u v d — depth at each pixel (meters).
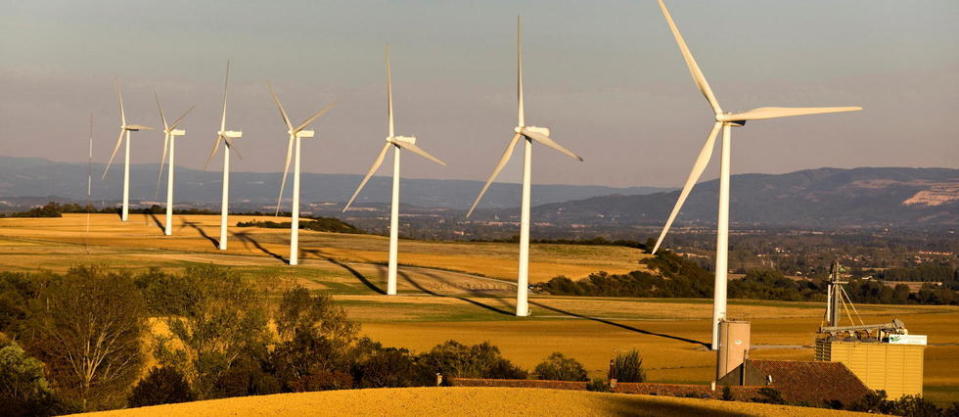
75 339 53.81
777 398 42.59
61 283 60.47
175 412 38.16
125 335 55.38
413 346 64.56
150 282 68.12
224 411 38.38
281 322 55.53
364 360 52.72
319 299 56.84
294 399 40.97
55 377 53.94
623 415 38.00
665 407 39.62
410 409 38.88
